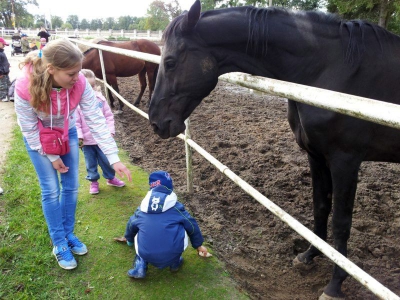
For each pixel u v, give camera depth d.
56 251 2.29
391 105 1.11
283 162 4.07
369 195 3.33
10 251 2.40
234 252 2.52
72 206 2.39
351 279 2.32
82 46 7.58
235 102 7.03
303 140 2.12
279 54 1.95
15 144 4.55
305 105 1.92
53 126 2.06
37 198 3.14
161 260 2.06
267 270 2.40
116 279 2.21
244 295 2.08
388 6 9.93
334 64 1.91
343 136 1.88
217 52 1.95
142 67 7.14
